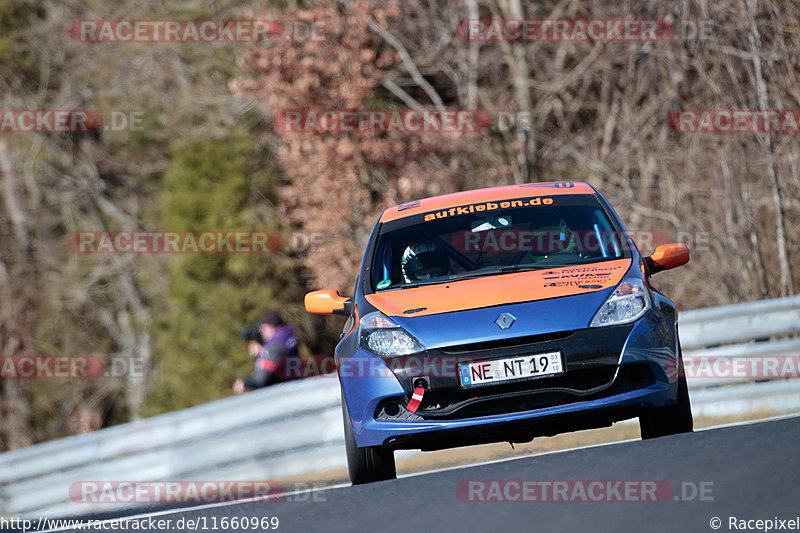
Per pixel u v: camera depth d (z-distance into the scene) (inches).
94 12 4451.3
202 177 3767.2
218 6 4060.0
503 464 793.6
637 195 3046.3
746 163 2288.4
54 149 4633.4
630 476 634.2
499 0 3400.6
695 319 1381.6
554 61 3353.8
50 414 4739.2
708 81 2463.1
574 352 779.4
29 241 4719.5
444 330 799.1
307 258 3383.4
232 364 3678.6
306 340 3718.0
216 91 3956.7
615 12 3129.9
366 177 3299.7
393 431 796.0
